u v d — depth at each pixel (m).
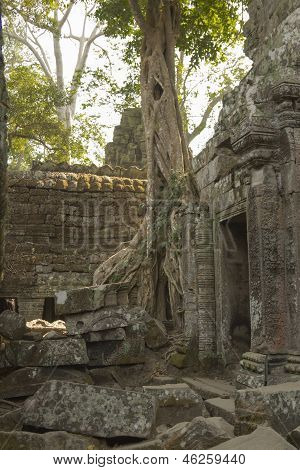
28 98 18.20
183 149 9.97
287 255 5.52
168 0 10.54
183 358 7.42
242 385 5.59
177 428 3.88
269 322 5.41
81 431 3.87
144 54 10.48
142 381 7.18
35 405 4.02
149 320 7.82
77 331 6.96
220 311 7.41
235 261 7.53
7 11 16.03
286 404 3.91
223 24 12.30
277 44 6.27
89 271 12.74
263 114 5.69
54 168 13.70
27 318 12.07
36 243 12.58
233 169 7.02
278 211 5.61
